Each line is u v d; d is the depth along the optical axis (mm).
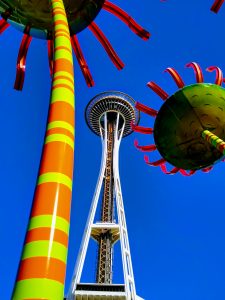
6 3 11531
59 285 4430
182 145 17438
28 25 11852
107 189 95938
